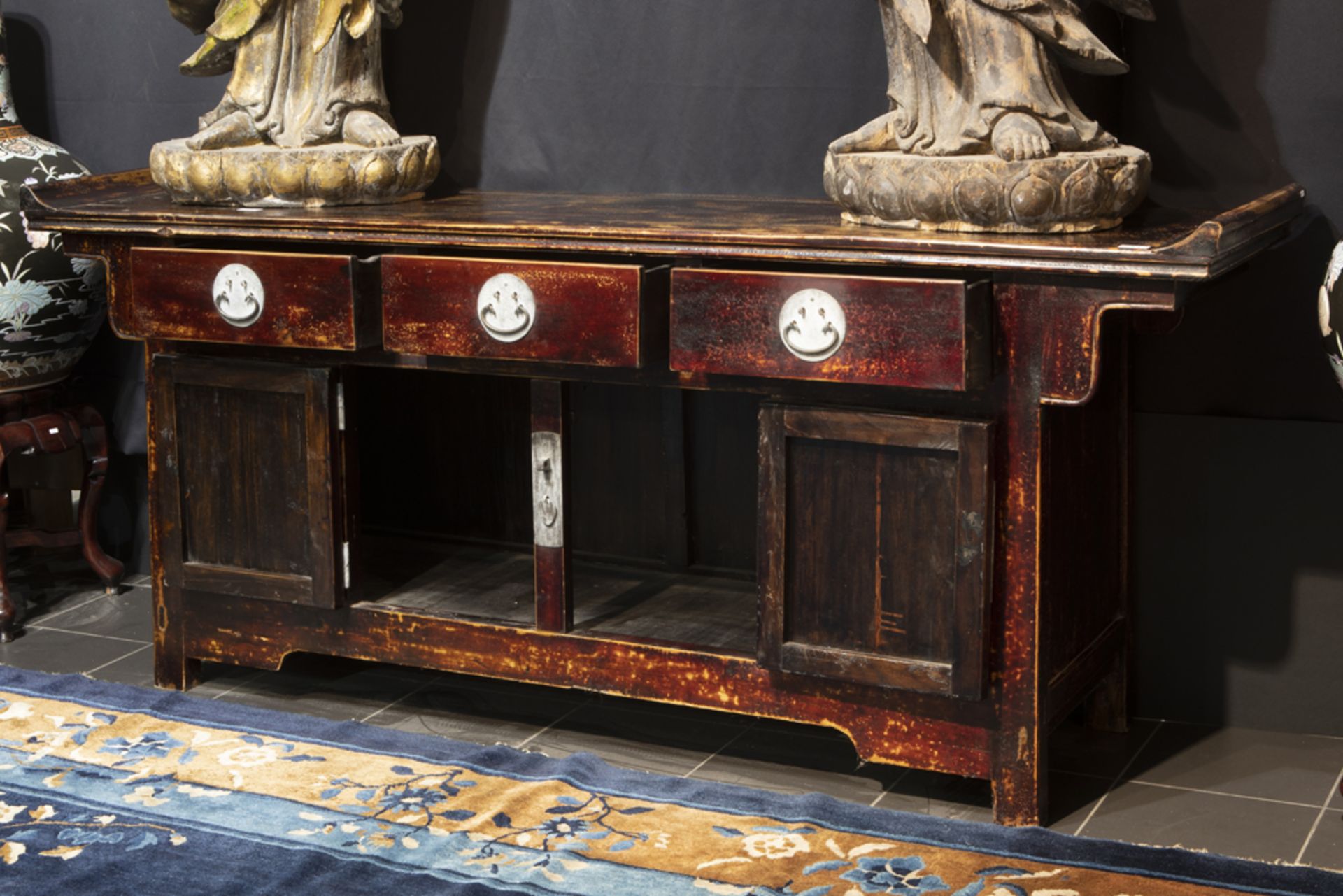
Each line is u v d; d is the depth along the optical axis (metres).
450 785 2.63
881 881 2.28
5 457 3.41
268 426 2.91
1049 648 2.49
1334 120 2.69
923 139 2.47
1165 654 2.96
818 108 2.98
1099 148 2.46
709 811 2.52
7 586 3.45
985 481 2.37
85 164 3.71
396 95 3.33
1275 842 2.46
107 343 3.79
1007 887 2.26
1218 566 2.89
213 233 2.82
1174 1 2.74
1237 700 2.93
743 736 2.92
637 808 2.53
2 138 3.39
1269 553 2.86
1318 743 2.85
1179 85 2.77
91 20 3.62
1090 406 2.67
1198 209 2.73
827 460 2.49
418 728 2.96
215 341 2.85
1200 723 2.96
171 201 3.06
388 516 3.53
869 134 2.54
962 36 2.44
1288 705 2.89
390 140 2.96
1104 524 2.79
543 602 2.80
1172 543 2.91
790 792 2.67
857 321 2.36
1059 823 2.54
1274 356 2.79
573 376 2.67
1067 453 2.54
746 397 3.11
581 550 3.35
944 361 2.30
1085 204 2.37
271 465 2.92
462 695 3.13
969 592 2.41
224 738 2.84
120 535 3.93
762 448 2.52
